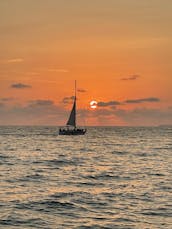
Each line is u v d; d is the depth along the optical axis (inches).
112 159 2822.3
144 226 960.9
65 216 1052.5
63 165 2379.4
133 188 1498.5
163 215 1067.3
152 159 2834.6
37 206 1162.0
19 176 1820.9
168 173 1989.4
